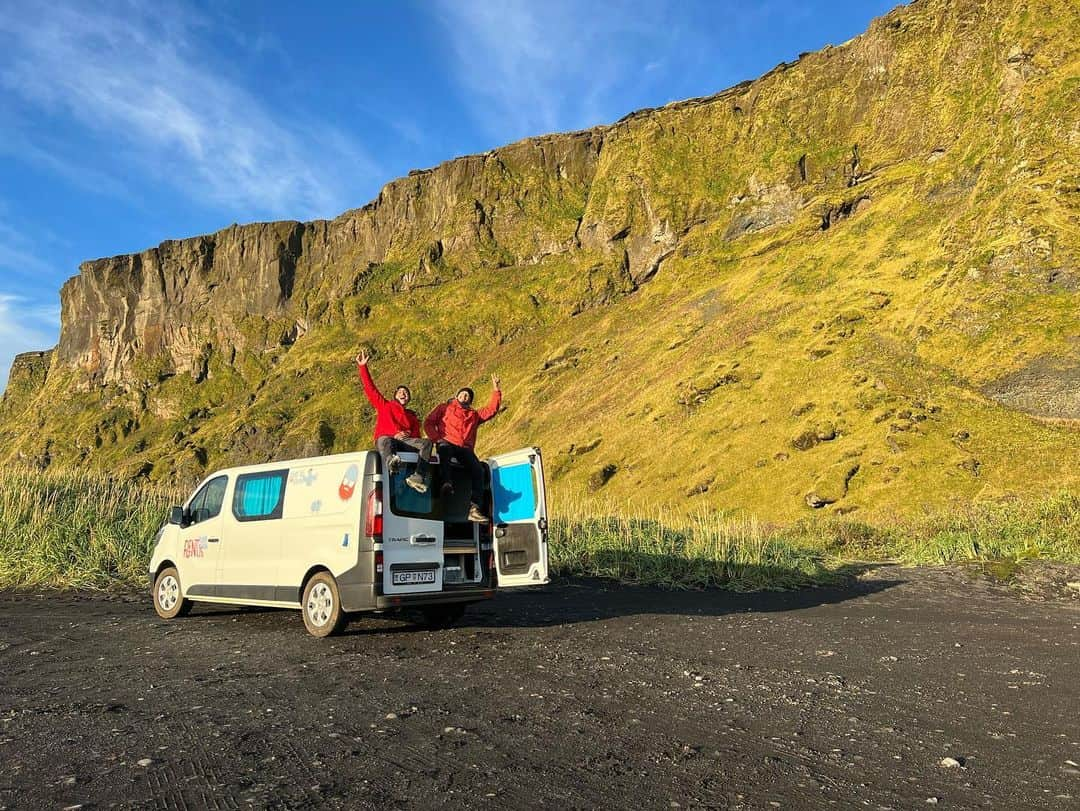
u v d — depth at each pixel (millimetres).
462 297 162125
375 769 3545
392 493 7027
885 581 12156
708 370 74188
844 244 89250
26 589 10250
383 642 6914
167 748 3809
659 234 136375
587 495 64125
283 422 147375
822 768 3660
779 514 44156
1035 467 38000
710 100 153000
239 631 7512
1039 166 61656
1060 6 74562
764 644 7047
